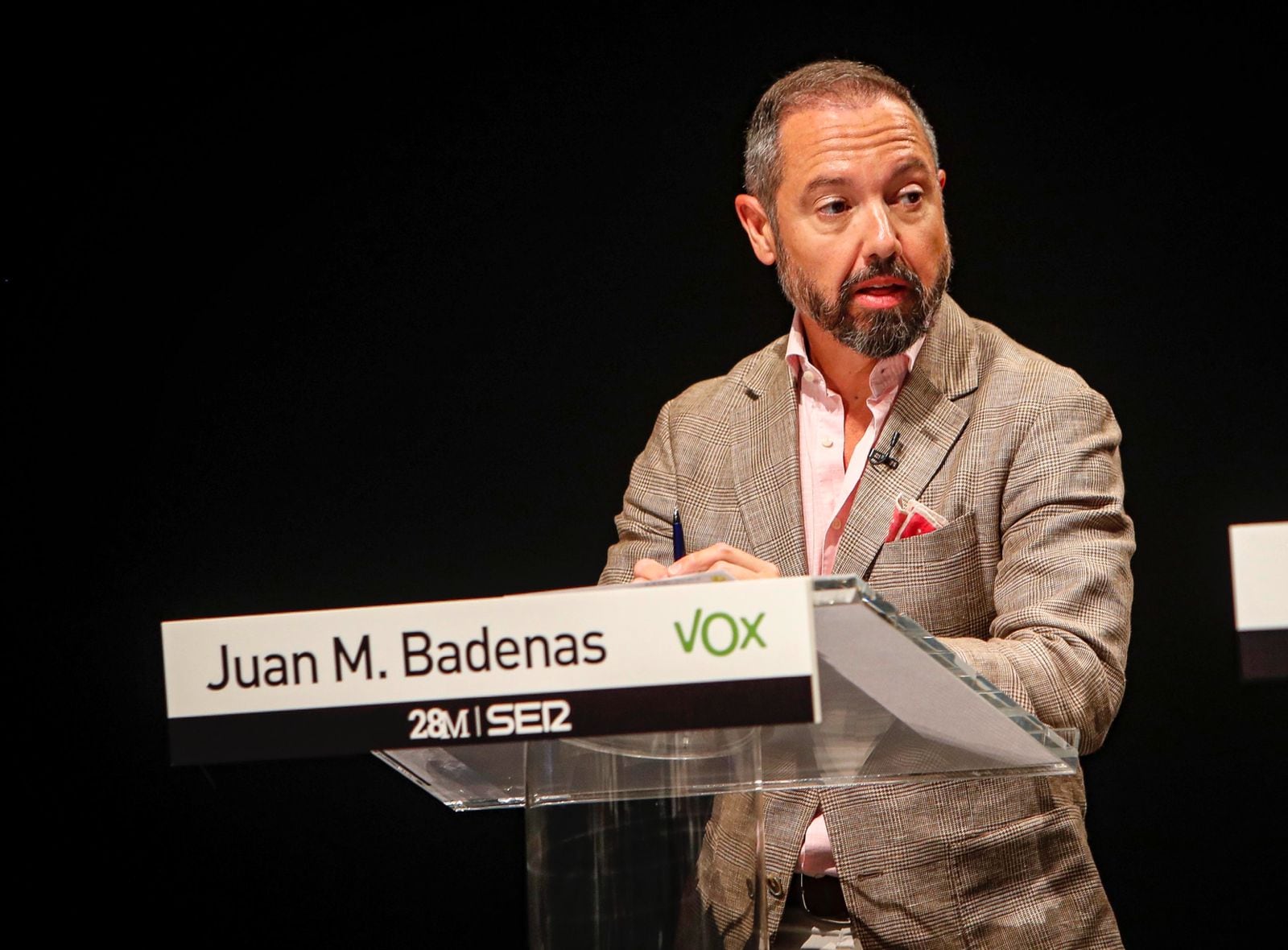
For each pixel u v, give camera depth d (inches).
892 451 98.9
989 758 64.8
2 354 188.2
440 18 184.7
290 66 186.5
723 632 51.0
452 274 183.6
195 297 187.3
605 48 181.6
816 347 105.7
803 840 89.7
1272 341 159.3
